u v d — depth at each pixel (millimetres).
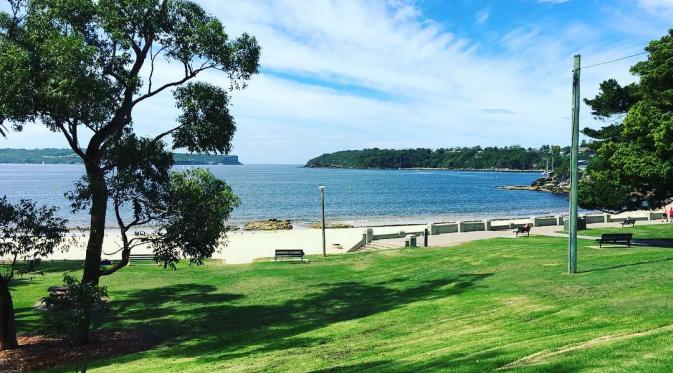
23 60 12086
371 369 9203
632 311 11320
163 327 17031
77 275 26391
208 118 17656
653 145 23641
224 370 10773
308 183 182500
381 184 178875
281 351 12281
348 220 73312
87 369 12383
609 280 15570
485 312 13602
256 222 64438
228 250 37875
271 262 29641
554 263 20766
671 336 8797
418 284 20469
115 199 15438
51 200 98812
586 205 27438
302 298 20188
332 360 10680
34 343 15391
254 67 16812
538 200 117188
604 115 28375
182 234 15828
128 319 18094
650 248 24266
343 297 19781
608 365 7508
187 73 16688
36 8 13688
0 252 14281
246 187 156750
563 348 8891
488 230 40812
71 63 12234
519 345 9484
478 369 8109
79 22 14047
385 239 38656
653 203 26531
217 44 15641
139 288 23266
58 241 15320
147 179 15664
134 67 15672
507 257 23938
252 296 21172
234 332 15727
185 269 28000
